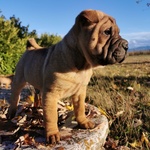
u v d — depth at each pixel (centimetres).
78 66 44
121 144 60
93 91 95
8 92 104
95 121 56
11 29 172
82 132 51
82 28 41
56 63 44
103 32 40
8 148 45
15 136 49
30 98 79
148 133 63
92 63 42
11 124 54
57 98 46
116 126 66
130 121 67
